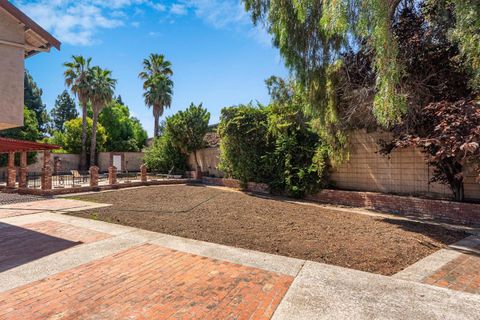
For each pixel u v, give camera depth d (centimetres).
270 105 1448
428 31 806
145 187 1672
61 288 369
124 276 405
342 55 898
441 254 516
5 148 1378
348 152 1087
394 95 692
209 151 2088
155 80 2947
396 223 775
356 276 407
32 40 723
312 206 1066
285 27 870
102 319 297
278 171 1343
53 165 2752
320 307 322
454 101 774
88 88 2739
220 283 383
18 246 547
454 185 869
